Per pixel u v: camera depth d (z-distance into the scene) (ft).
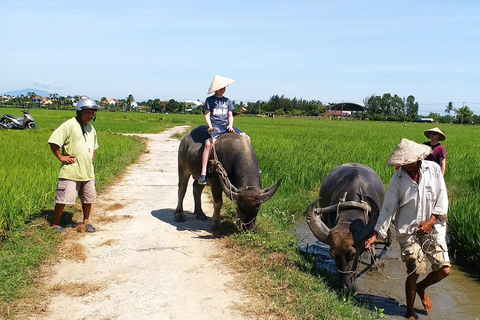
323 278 18.60
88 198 24.21
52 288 17.17
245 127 125.70
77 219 26.30
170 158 56.13
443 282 20.67
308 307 15.98
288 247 22.15
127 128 114.73
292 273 18.93
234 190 22.85
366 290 19.31
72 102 349.41
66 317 15.24
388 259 23.15
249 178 23.49
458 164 47.70
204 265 20.07
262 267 19.56
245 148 24.17
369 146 63.98
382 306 17.80
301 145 62.49
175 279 18.48
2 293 16.15
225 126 26.18
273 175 38.75
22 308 15.64
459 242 24.00
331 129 127.44
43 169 35.55
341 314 15.87
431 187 15.74
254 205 22.34
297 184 36.52
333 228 17.48
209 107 26.04
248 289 17.65
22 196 24.95
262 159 45.32
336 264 17.31
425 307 17.46
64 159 23.17
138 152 59.67
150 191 35.32
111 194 33.86
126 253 21.30
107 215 27.76
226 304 16.43
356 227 17.46
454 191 38.42
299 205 31.19
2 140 60.54
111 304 16.24
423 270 16.01
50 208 26.78
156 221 26.94
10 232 21.80
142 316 15.47
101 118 180.75
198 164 25.96
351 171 21.16
